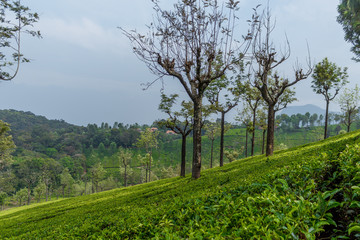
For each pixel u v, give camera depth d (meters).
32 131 192.88
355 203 3.26
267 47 22.53
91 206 18.94
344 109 44.34
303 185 4.64
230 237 3.10
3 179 90.31
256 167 14.04
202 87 18.88
